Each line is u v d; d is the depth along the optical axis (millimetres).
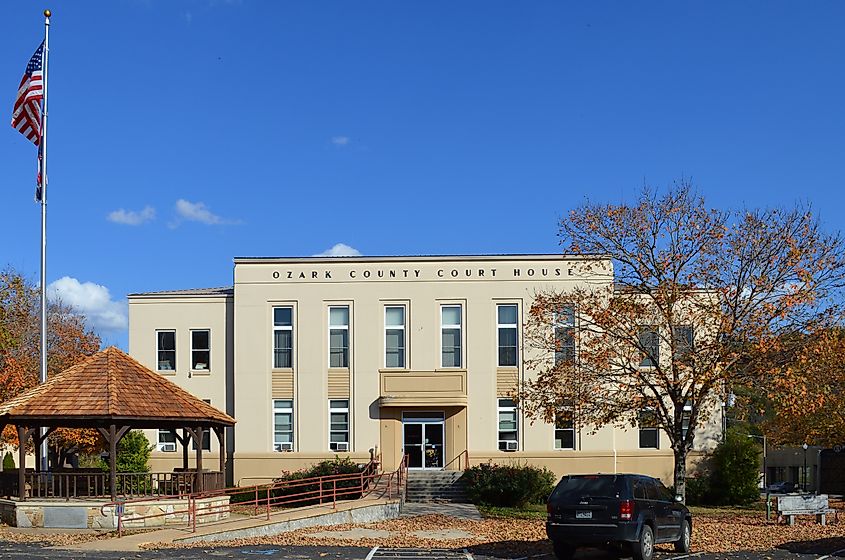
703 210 31406
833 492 55094
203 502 31516
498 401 44906
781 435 42656
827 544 25594
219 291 49031
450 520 32688
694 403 31312
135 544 24531
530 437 44562
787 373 29422
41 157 34906
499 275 45312
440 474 42062
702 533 28250
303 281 45906
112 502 29453
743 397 32312
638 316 31578
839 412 38812
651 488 22672
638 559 21156
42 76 35281
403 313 45656
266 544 25750
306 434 45094
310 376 45438
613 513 21062
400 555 23281
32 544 25344
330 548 24781
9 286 43250
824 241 31156
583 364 32375
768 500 32719
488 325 45156
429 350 45188
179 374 46406
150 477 32562
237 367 45656
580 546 21672
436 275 45562
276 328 46062
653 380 37812
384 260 45781
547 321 33125
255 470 45000
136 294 47188
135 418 30406
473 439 44656
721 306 30797
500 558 22812
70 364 53688
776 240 30844
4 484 31531
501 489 38562
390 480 39438
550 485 40406
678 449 31516
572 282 44719
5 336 39500
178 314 46781
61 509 29359
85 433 48688
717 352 30422
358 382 45250
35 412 29656
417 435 45125
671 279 31219
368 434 44969
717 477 42969
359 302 45625
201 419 32156
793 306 29672
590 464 44375
